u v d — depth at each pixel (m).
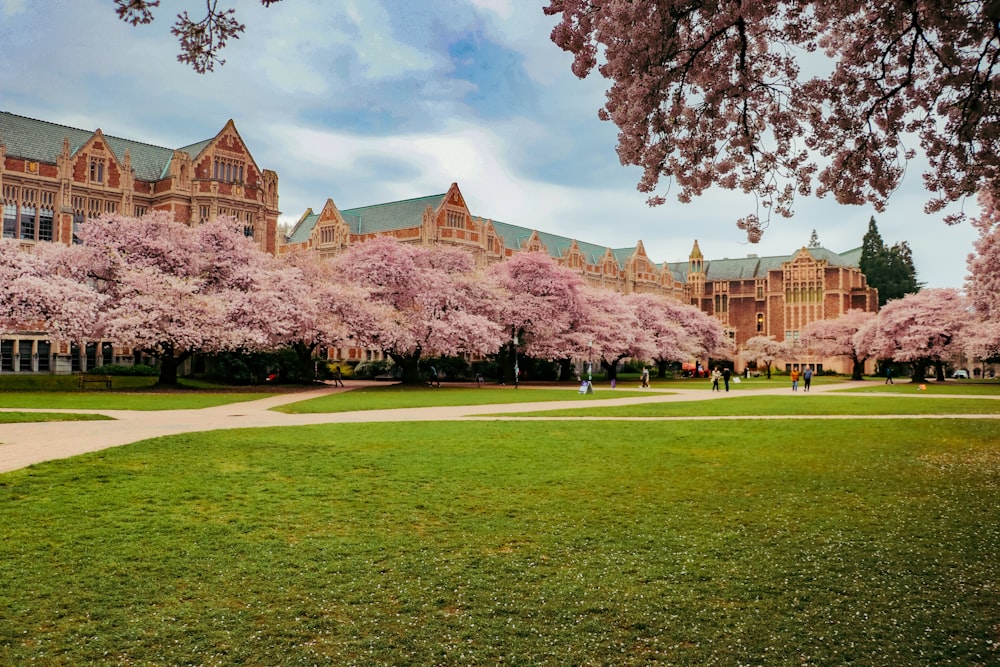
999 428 25.75
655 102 12.39
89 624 8.01
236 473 15.68
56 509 12.44
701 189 13.80
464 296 61.94
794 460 18.45
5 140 64.88
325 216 102.88
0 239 47.53
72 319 44.28
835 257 149.12
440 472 16.16
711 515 12.82
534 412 32.22
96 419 27.00
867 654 7.32
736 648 7.50
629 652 7.42
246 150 78.81
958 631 7.87
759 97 13.47
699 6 11.71
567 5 12.38
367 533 11.49
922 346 76.62
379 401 38.94
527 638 7.74
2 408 30.34
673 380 90.25
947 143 13.58
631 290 141.50
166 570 9.68
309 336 53.84
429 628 7.98
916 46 13.20
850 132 13.47
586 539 11.32
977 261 33.94
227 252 53.91
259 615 8.31
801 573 9.73
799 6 13.00
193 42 8.75
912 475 16.53
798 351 136.38
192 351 50.84
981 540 11.25
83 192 68.88
